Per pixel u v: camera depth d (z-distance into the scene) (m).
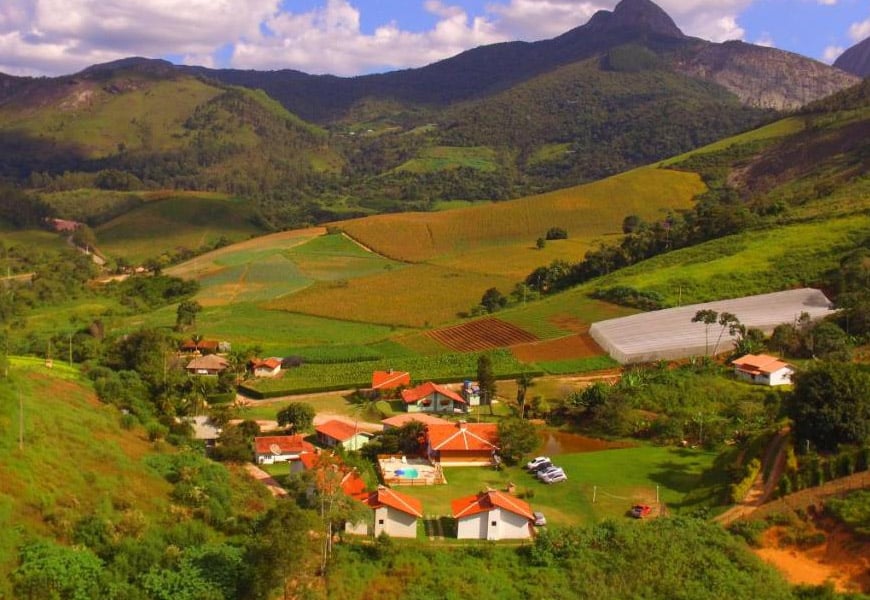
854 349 98.50
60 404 69.81
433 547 55.81
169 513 54.25
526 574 52.41
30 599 42.38
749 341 104.25
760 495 60.69
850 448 62.72
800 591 49.78
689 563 52.47
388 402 100.94
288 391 104.62
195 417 87.88
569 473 72.81
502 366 111.25
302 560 48.28
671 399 89.38
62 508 49.78
